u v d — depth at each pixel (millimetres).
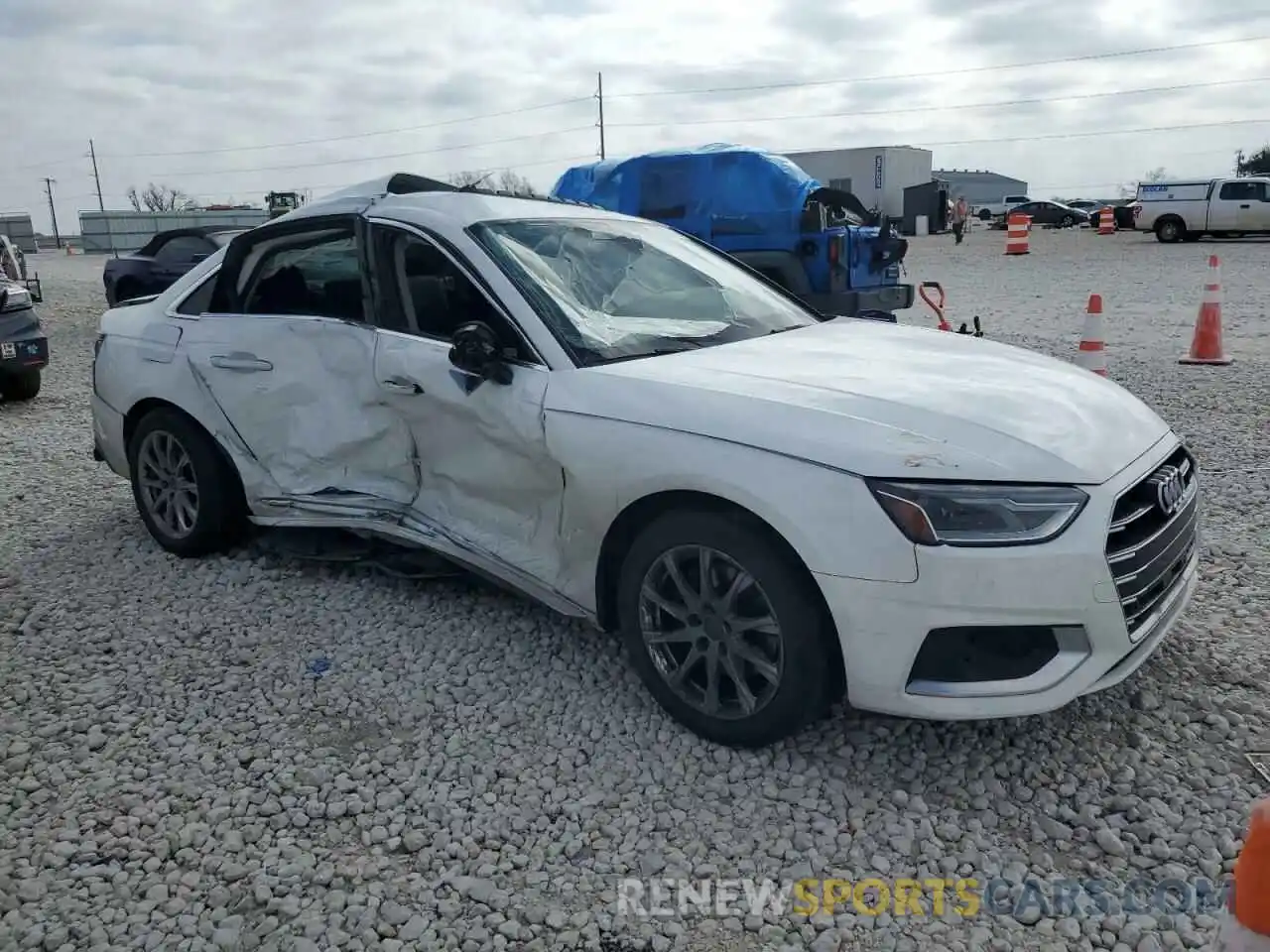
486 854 2797
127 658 3996
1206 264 21094
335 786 3123
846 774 3090
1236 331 11352
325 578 4680
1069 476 2824
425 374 3834
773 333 4055
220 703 3646
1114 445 3053
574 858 2787
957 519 2756
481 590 4492
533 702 3570
